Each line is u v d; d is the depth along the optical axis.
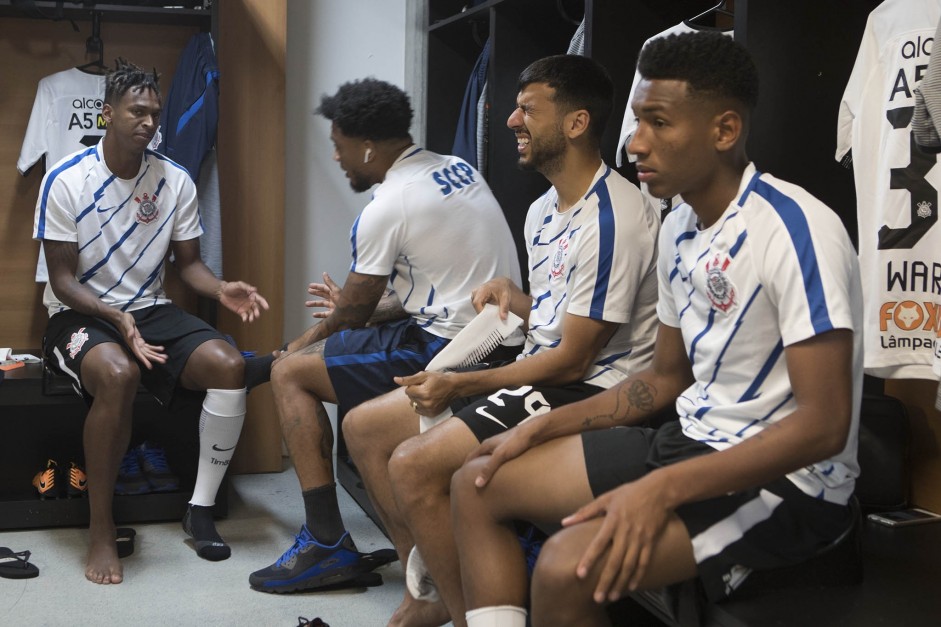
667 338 1.74
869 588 1.62
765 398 1.50
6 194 3.55
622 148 2.49
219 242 3.49
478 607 1.66
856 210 2.19
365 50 4.00
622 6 2.64
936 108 1.76
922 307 1.96
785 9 2.11
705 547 1.43
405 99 2.64
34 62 3.54
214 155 3.45
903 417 2.18
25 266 3.58
